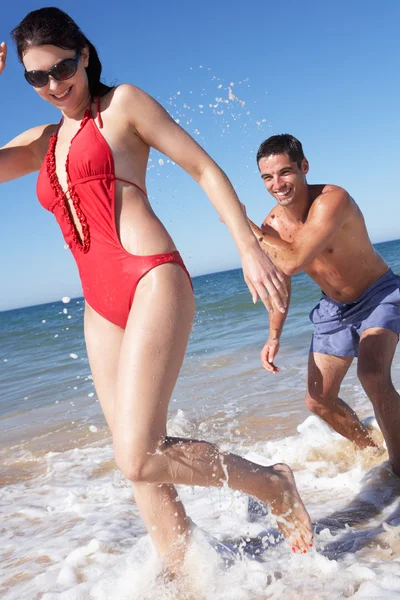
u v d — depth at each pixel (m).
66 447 5.20
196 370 7.84
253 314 14.17
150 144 2.31
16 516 3.61
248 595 2.19
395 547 2.45
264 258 2.12
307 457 3.78
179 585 2.26
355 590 2.14
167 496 2.25
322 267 3.45
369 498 3.03
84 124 2.25
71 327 20.86
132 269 2.12
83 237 2.23
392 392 3.14
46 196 2.34
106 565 2.64
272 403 5.46
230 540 2.74
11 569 2.83
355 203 3.44
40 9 2.27
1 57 2.50
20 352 14.69
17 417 6.88
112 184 2.19
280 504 2.35
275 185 3.40
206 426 5.01
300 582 2.22
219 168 2.25
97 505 3.59
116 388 2.10
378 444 3.71
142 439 1.99
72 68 2.21
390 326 3.28
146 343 2.04
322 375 3.52
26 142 2.58
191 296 2.19
